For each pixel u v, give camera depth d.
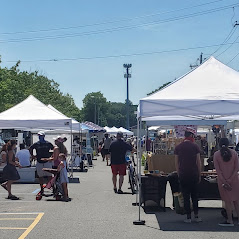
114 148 14.68
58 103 68.62
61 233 8.59
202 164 12.81
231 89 10.36
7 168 13.29
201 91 10.31
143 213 10.81
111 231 8.77
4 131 35.31
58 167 12.90
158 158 13.38
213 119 14.80
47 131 26.39
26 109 18.98
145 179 11.12
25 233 8.58
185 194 9.66
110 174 22.50
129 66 61.03
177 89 10.47
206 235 8.41
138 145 11.50
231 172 9.23
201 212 11.08
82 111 141.00
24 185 16.98
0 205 12.08
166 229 8.98
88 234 8.51
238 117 14.62
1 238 8.17
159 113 9.86
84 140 36.91
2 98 35.31
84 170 24.97
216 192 10.75
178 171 9.66
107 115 148.38
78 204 12.23
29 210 11.23
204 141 29.89
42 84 66.25
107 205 12.03
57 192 12.95
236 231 8.77
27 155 18.25
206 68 11.20
